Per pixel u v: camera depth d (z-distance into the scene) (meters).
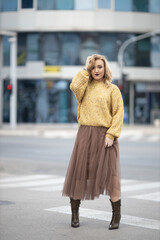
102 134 6.38
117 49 44.84
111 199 6.35
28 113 45.50
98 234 6.02
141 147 23.28
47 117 45.22
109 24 44.09
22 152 20.31
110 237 5.88
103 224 6.58
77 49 44.62
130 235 6.00
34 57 44.94
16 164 15.45
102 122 6.36
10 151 20.73
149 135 33.38
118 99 6.40
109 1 44.12
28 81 45.47
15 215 7.12
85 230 6.23
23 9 44.66
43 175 12.88
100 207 7.80
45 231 6.15
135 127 41.69
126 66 45.09
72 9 44.00
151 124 46.38
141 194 9.48
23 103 45.56
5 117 46.50
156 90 46.72
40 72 44.69
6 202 8.27
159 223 6.68
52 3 44.12
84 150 6.36
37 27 44.28
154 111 46.38
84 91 6.45
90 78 6.51
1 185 10.80
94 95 6.39
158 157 18.59
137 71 45.25
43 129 37.19
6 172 13.54
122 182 11.52
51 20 44.09
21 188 10.27
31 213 7.27
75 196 6.31
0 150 21.20
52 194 9.31
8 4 45.12
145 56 45.59
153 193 9.63
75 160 6.44
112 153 6.39
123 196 9.19
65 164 15.89
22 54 45.19
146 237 5.91
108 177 6.35
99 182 6.30
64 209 7.59
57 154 19.52
